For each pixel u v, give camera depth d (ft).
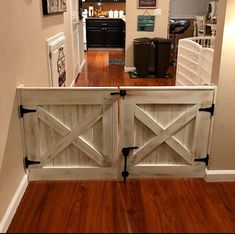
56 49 10.96
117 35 29.81
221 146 7.66
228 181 7.91
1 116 6.04
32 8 8.20
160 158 7.81
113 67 21.89
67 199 7.15
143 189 7.55
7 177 6.39
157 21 19.15
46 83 9.77
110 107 7.18
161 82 17.66
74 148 7.61
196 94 7.15
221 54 6.91
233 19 6.66
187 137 7.62
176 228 6.26
